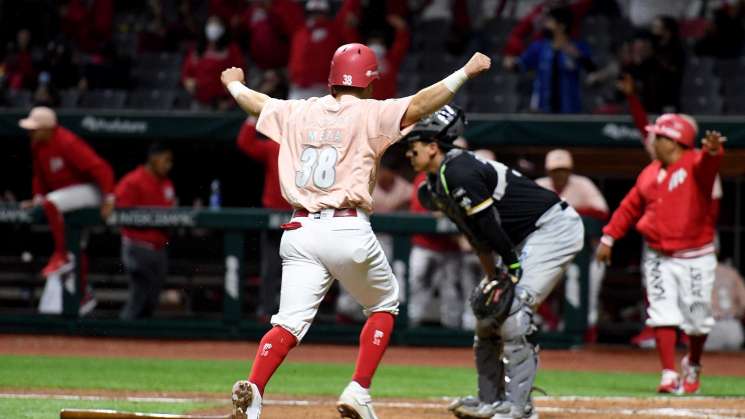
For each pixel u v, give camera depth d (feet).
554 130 157.58
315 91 171.42
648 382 110.11
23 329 151.53
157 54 214.07
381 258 64.28
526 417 72.43
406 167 160.45
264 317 148.87
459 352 142.00
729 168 163.63
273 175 150.30
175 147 177.58
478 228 70.59
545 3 189.06
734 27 197.88
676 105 168.14
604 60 203.92
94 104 198.18
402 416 78.07
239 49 194.18
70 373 108.47
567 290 143.54
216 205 167.84
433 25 213.25
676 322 98.84
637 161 165.78
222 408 81.30
